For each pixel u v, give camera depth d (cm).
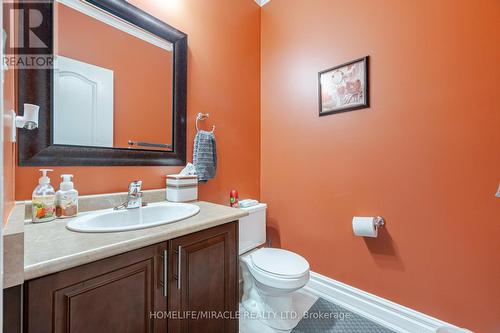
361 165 153
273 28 207
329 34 169
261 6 217
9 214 63
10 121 64
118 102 119
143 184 128
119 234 75
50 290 56
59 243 66
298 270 133
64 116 101
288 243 194
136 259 73
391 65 140
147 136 131
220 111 175
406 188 136
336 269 166
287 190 195
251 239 173
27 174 91
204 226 93
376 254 147
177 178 129
